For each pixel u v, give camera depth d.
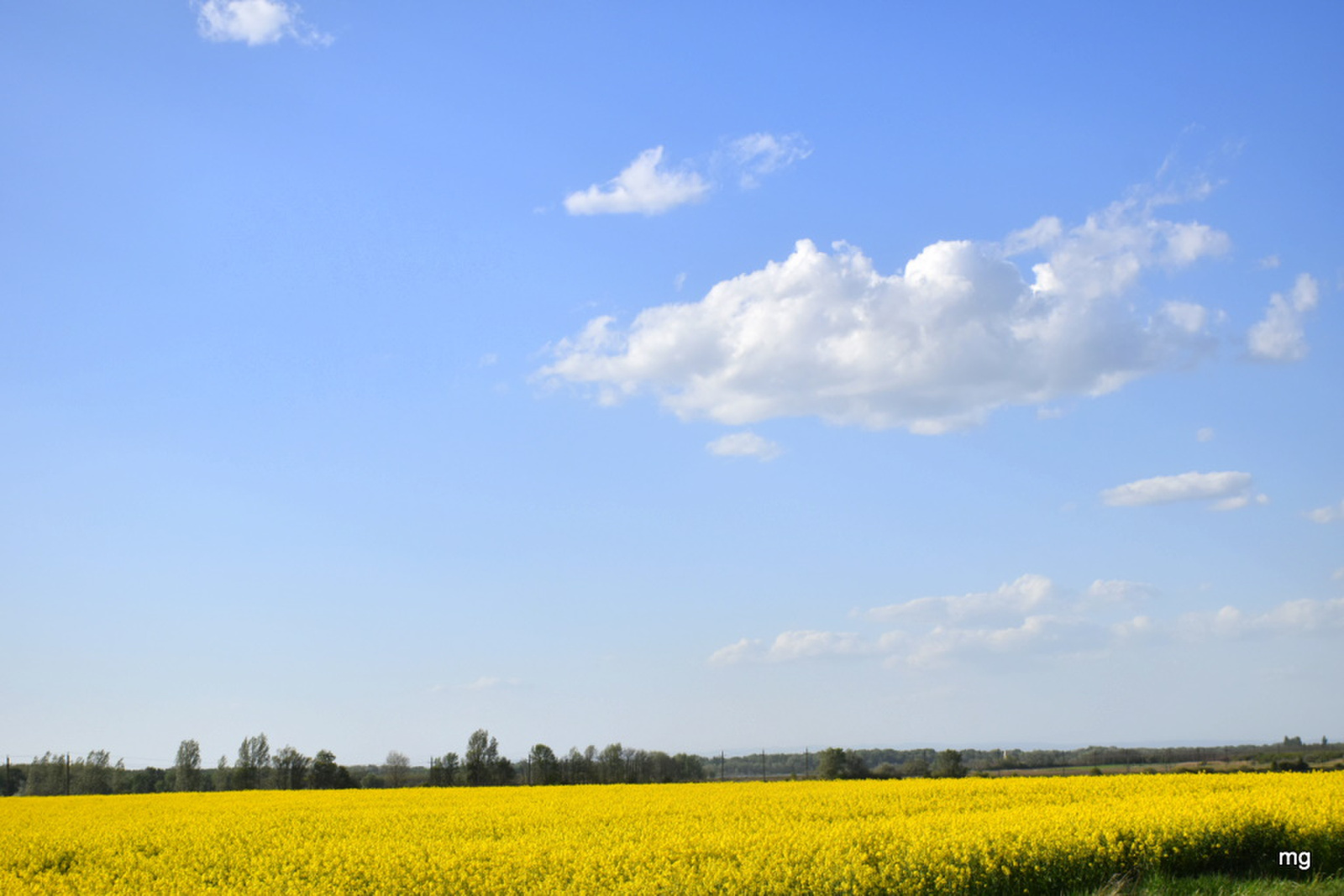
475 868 16.64
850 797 28.58
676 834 19.92
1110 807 19.91
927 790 30.06
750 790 34.34
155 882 17.34
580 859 16.66
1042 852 15.26
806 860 15.29
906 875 14.43
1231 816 17.09
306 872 17.78
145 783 80.94
